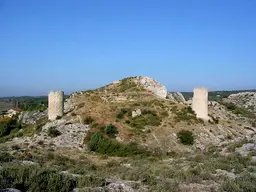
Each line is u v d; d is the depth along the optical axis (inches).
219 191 662.5
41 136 2222.0
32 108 3735.2
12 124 3363.7
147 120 2380.7
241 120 3070.9
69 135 2185.0
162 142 2119.8
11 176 564.7
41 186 540.4
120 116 2416.3
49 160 1425.9
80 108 2566.4
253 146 1328.7
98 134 2058.3
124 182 708.0
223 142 2150.6
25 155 1488.7
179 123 2379.4
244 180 722.2
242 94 5054.1
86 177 662.5
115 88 3329.2
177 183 720.3
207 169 926.4
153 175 832.3
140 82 3348.9
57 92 2482.8
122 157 1841.8
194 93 2576.3
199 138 2220.7
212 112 3112.7
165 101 2856.8
